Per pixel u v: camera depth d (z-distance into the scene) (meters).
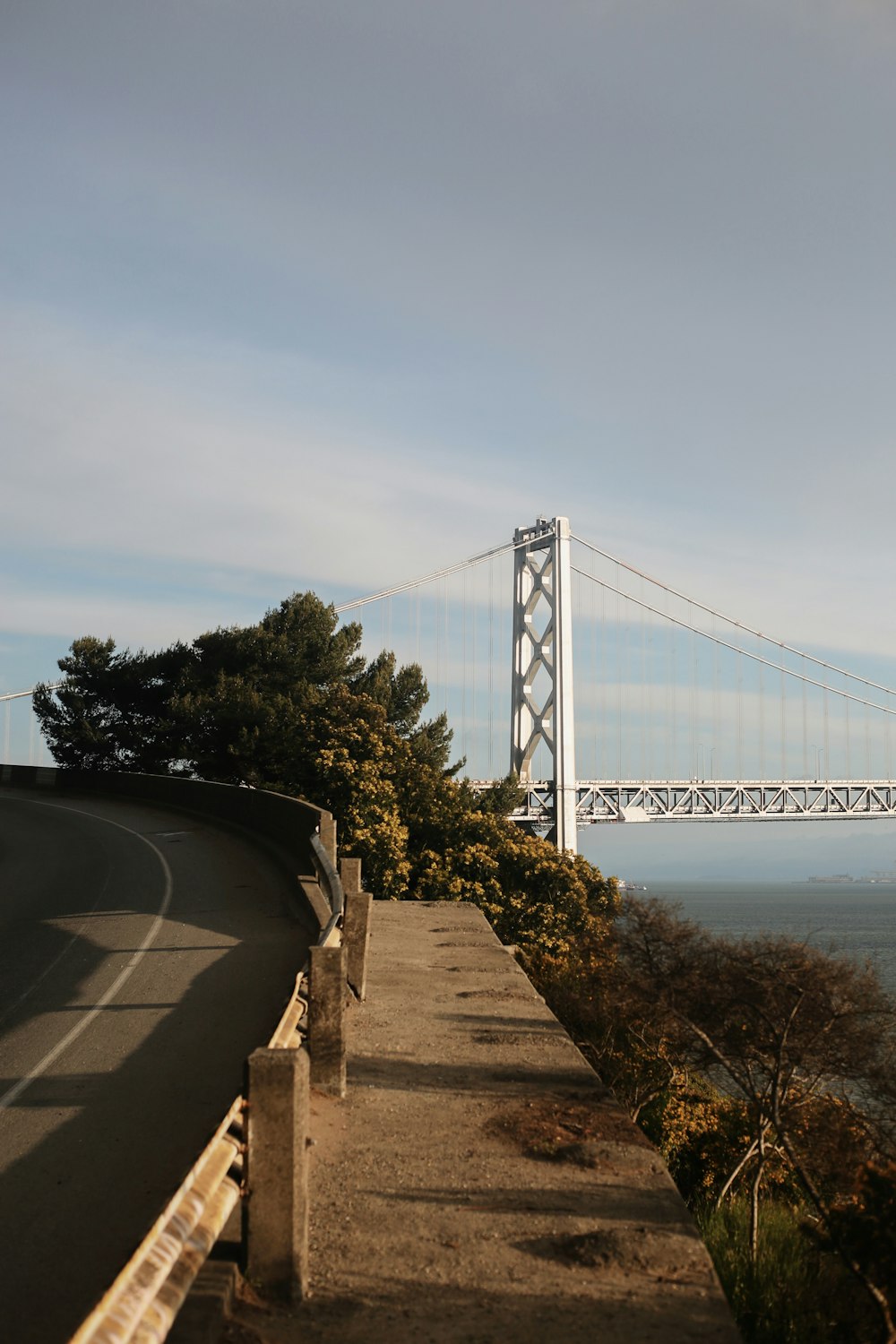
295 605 49.16
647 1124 15.55
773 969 13.80
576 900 36.69
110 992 12.27
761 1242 9.45
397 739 37.59
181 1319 4.65
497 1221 6.27
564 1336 4.89
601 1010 16.55
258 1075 5.22
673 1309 5.18
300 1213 5.23
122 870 23.16
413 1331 4.91
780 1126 11.98
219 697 45.44
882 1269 7.21
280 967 13.37
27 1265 5.63
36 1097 8.56
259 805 28.08
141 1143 7.46
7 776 53.59
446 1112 8.31
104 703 52.47
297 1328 4.90
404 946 16.23
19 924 17.09
